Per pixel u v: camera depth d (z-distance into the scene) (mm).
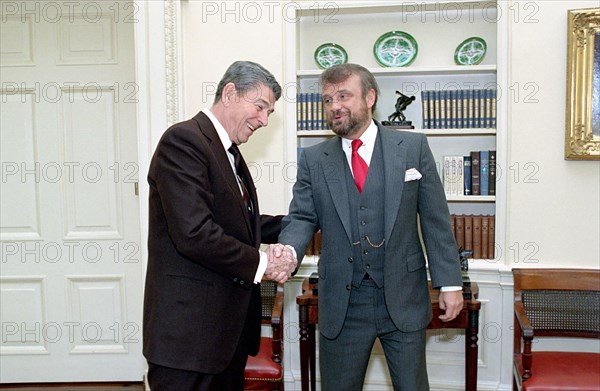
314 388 2516
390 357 1936
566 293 2529
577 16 2523
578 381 2105
